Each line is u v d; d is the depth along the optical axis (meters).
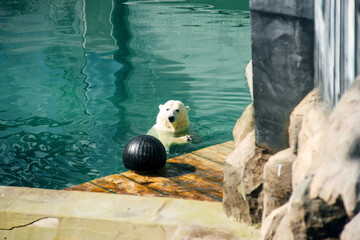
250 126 8.20
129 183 10.53
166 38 29.89
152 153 11.03
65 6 39.69
